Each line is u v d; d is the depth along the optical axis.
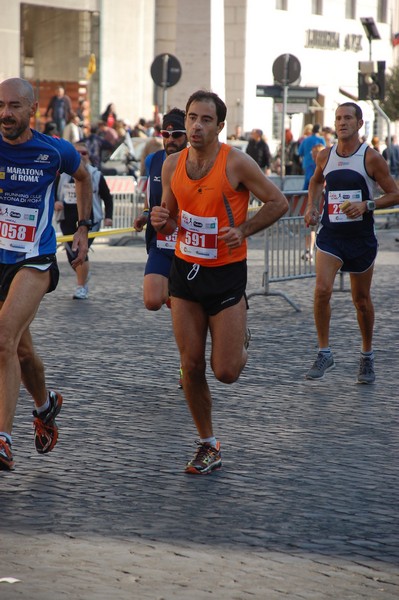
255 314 21.92
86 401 13.98
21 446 11.80
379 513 9.71
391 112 75.31
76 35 60.53
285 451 11.80
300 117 76.44
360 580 8.05
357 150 15.44
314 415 13.52
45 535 8.93
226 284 10.60
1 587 7.75
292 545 8.80
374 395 14.75
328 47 78.81
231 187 10.53
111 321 20.56
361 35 83.00
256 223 10.49
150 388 14.87
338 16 79.88
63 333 19.12
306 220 15.90
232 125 71.00
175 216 11.02
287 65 43.62
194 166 10.61
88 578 7.96
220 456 11.11
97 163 45.03
